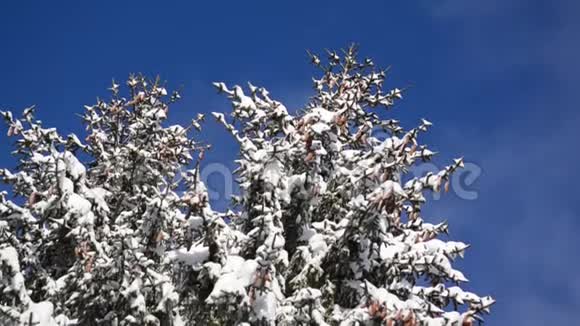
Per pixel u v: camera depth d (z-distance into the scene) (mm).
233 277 8281
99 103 13453
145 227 9156
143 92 13320
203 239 9203
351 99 11320
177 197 9922
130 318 8312
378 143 10703
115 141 13391
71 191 9359
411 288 9906
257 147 10352
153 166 12289
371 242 9227
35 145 10828
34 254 10141
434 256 9555
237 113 10125
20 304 8055
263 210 8586
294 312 8391
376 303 8086
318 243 9586
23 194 10977
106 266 8703
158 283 8625
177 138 12531
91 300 8891
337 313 9086
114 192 12070
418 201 9961
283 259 8625
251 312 8250
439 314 9039
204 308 9172
